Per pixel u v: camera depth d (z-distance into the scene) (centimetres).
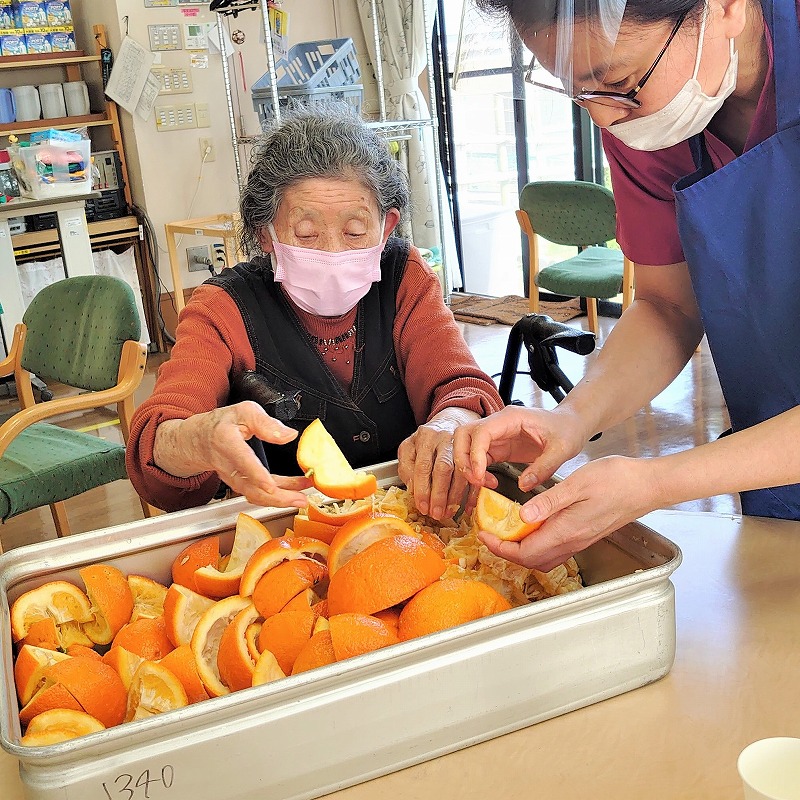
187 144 527
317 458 105
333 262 137
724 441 92
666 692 87
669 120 97
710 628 98
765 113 107
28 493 227
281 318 149
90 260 454
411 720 78
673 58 89
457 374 146
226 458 109
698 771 77
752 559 112
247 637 89
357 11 561
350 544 98
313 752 75
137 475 133
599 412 119
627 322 133
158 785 70
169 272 535
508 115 558
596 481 90
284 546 97
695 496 91
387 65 556
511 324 527
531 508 89
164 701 83
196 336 144
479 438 104
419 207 552
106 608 98
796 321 114
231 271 154
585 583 103
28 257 467
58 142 432
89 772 69
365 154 135
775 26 100
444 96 590
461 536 110
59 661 86
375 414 154
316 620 88
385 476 122
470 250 617
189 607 95
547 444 108
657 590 86
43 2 494
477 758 80
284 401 136
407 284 156
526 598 98
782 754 60
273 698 72
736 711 84
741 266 113
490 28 93
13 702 76
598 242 430
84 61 510
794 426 91
